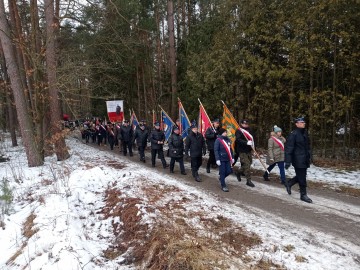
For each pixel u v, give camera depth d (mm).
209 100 16000
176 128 10547
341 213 6422
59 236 5090
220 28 16359
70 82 12812
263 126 14930
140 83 26188
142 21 21922
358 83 11727
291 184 7758
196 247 4629
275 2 13281
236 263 4348
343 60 11781
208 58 15406
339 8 10938
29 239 5266
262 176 9898
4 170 11531
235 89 15289
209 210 6508
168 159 13883
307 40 11906
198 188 8445
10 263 4770
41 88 12664
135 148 18609
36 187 8594
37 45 14078
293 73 12328
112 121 21422
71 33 18219
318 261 4465
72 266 4246
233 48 14688
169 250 4496
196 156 9453
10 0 14992
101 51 19125
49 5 12016
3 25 11078
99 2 15086
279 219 6086
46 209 6379
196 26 18297
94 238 5520
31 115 13102
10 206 7164
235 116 15875
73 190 7793
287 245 4938
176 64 20500
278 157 8633
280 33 13016
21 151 17859
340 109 11852
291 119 13094
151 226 5395
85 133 24219
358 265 4363
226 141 8273
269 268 4277
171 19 19266
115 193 7523
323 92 11758
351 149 13008
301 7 11977
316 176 9852
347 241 5105
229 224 5781
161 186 8172
